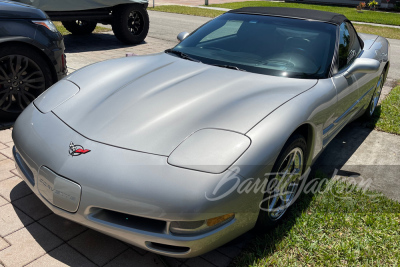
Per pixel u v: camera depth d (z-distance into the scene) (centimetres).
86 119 241
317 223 277
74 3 779
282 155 238
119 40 888
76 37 942
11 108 414
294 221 279
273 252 246
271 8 402
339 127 359
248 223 231
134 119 236
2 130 397
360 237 268
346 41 375
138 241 210
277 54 326
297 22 362
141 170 204
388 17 2084
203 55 336
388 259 249
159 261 235
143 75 295
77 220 216
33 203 280
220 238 216
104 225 210
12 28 392
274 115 241
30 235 247
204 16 1564
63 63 448
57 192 216
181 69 305
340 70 339
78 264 227
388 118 516
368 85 417
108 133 226
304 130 272
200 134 221
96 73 304
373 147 431
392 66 866
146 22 894
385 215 294
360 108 425
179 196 197
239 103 251
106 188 204
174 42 948
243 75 296
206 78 287
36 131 243
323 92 291
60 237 248
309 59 323
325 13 397
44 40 416
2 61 396
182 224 202
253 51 332
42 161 225
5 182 303
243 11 393
